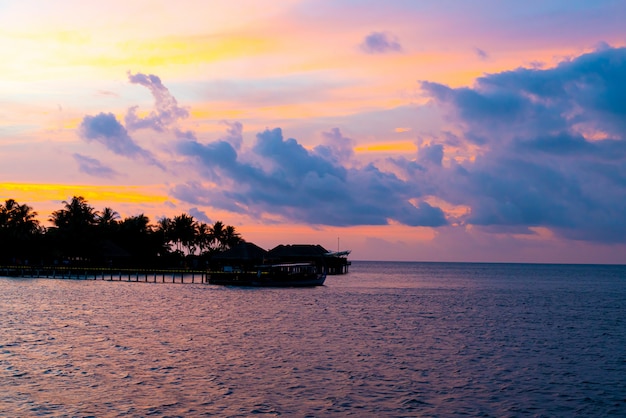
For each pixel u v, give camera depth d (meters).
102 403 30.34
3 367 36.84
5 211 141.12
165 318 62.66
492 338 53.59
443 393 33.56
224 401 31.22
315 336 52.28
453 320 67.56
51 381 34.03
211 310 71.56
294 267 117.38
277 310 73.19
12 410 28.92
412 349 46.75
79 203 148.75
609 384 36.19
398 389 34.19
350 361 41.41
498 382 36.28
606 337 55.31
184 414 29.03
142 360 40.12
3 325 54.44
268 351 44.53
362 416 29.33
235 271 115.44
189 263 167.25
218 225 178.38
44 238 139.62
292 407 30.47
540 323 66.00
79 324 56.38
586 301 100.50
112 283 115.75
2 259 139.62
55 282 114.75
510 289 138.25
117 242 156.50
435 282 173.75
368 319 66.31
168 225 168.00
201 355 42.38
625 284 174.75
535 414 30.19
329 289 116.62
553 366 41.19
